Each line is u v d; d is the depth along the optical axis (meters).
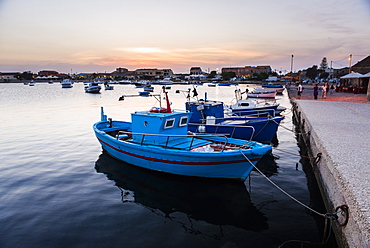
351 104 19.59
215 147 9.96
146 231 6.27
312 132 10.27
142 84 99.69
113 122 14.43
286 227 6.43
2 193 8.36
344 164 5.84
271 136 14.48
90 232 6.22
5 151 13.19
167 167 9.33
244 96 54.03
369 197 4.26
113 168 10.70
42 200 7.90
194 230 6.33
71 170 10.52
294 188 8.75
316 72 122.19
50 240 5.89
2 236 6.03
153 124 9.91
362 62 42.47
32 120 23.03
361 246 3.72
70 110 30.88
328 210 6.51
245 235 6.11
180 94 62.22
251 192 8.45
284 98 45.88
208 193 8.41
